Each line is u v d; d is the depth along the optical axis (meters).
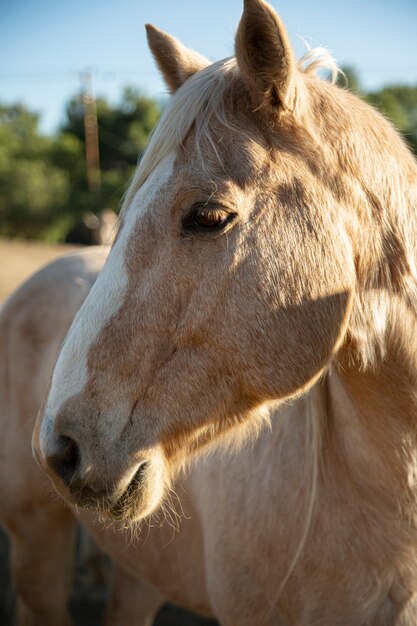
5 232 34.75
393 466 1.93
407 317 1.91
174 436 1.83
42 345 3.17
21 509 3.17
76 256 3.45
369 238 1.87
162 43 2.14
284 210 1.79
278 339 1.80
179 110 1.84
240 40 1.74
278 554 2.14
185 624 4.04
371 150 1.89
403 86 23.47
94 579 4.39
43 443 1.79
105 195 34.47
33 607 3.27
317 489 2.04
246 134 1.80
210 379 1.81
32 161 37.75
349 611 2.02
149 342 1.79
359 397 1.94
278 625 2.20
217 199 1.74
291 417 2.18
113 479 1.77
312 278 1.79
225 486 2.32
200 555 2.56
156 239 1.78
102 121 38.59
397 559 1.97
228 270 1.77
